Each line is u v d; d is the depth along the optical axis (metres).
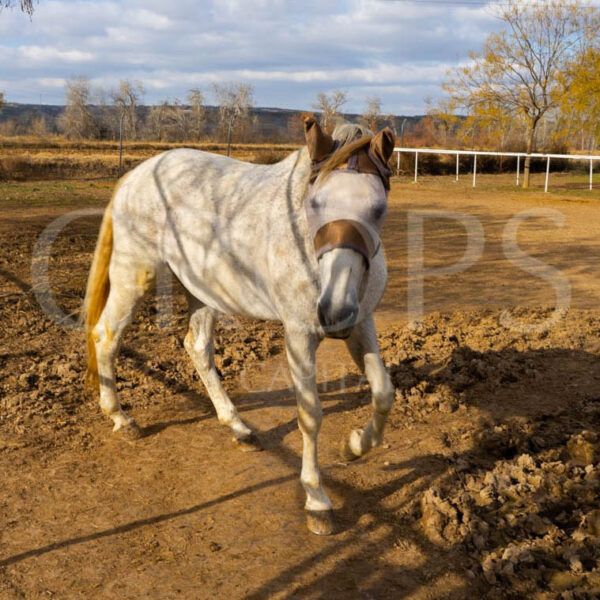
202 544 2.97
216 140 54.78
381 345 5.61
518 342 5.68
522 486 3.34
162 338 5.80
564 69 24.55
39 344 5.50
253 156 33.38
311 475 3.14
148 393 4.63
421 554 2.91
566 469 3.50
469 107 26.67
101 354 3.99
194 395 4.63
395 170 30.98
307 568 2.81
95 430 4.09
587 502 3.23
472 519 3.07
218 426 4.17
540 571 2.74
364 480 3.52
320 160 2.78
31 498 3.32
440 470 3.62
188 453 3.81
